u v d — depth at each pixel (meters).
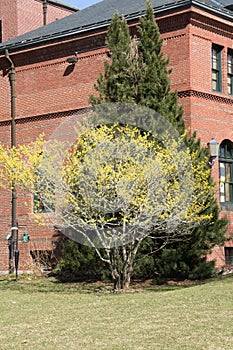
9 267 26.38
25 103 27.17
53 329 12.83
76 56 25.64
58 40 26.03
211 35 24.00
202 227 20.59
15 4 32.94
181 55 23.20
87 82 25.36
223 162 24.45
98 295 18.25
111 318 13.68
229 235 23.72
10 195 26.81
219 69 24.58
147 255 20.05
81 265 21.91
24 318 14.52
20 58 27.33
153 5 24.91
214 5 25.00
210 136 23.66
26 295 18.92
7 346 11.41
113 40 20.98
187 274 21.39
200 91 23.28
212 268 21.00
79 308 15.54
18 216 26.42
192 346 10.74
